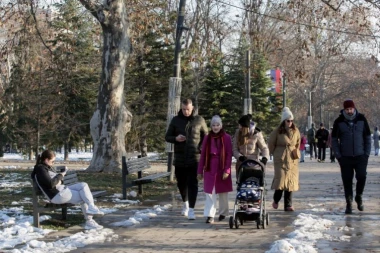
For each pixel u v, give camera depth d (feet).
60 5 90.79
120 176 65.51
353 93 253.85
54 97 116.67
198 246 29.53
